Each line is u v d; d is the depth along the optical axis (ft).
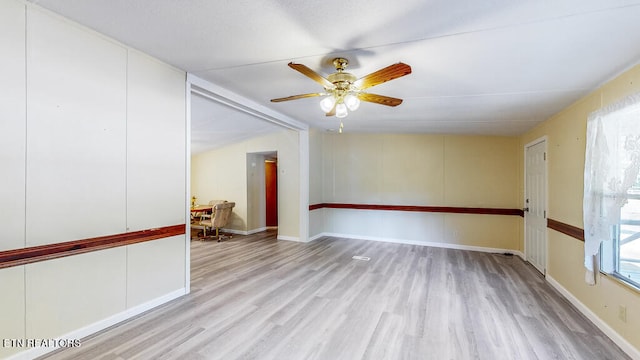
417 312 9.15
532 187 14.60
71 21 6.88
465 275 12.82
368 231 20.45
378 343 7.40
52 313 6.71
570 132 10.39
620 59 7.06
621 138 7.11
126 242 8.25
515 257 15.99
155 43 7.79
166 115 9.32
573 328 8.21
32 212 6.39
